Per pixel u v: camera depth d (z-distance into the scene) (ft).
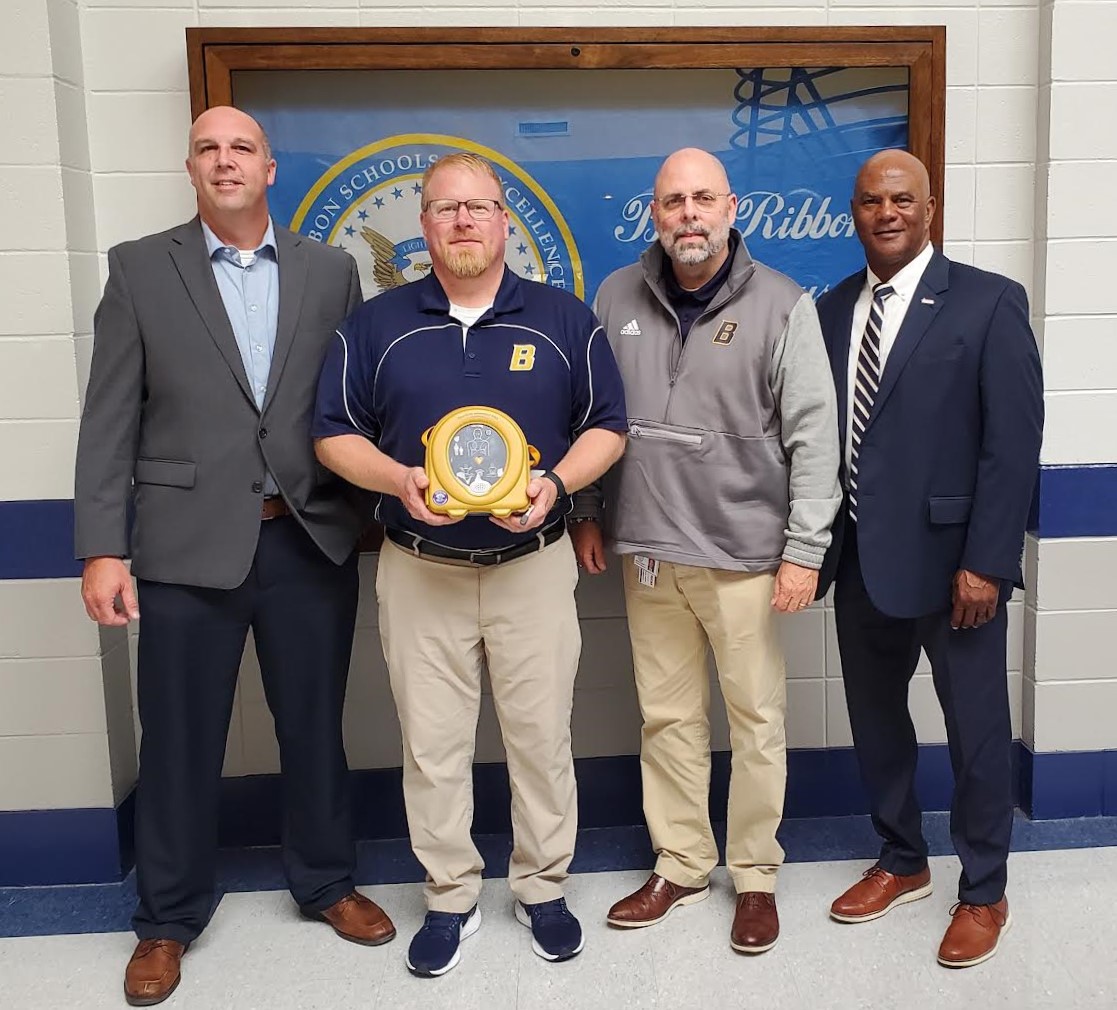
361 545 8.66
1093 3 8.31
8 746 8.34
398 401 6.83
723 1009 6.69
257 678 8.86
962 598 6.88
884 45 8.35
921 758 9.21
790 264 8.70
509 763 7.45
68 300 8.00
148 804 7.20
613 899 7.99
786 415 7.01
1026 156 8.71
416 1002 6.86
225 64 8.08
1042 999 6.70
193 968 7.29
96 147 8.29
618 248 8.60
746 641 7.27
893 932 7.46
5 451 8.11
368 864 8.61
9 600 8.21
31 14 7.72
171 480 6.97
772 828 7.48
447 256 6.69
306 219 8.42
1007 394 6.74
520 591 7.07
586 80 8.39
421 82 8.30
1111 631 8.89
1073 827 8.89
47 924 7.89
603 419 7.04
